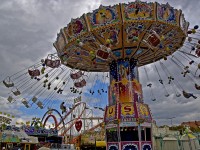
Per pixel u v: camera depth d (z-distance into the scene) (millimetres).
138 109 13281
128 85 14391
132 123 12945
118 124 13047
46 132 35969
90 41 13797
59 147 27719
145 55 15648
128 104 13477
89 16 12898
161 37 12508
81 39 13500
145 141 13031
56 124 40531
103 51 12375
